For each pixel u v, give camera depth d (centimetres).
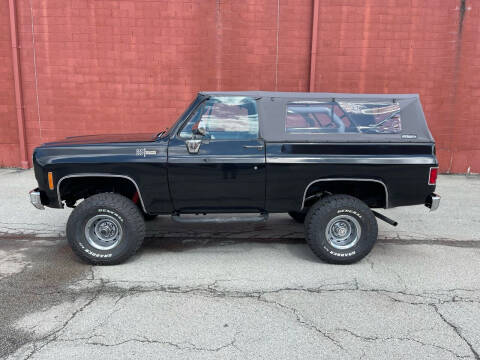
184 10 930
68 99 970
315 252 444
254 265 449
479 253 492
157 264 449
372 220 438
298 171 438
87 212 425
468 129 969
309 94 448
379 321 335
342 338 310
